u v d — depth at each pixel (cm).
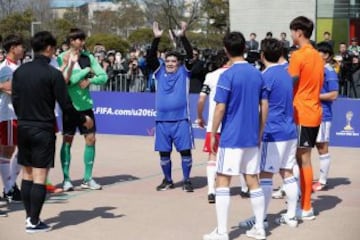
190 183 877
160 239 635
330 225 691
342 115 1295
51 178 966
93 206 782
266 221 679
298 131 701
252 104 602
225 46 611
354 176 988
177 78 876
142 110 1457
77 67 859
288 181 680
